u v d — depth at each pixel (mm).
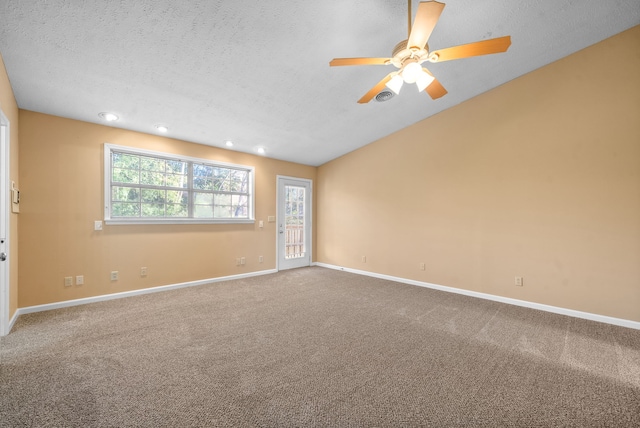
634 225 2654
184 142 4203
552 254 3100
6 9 1839
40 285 3068
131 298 3564
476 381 1795
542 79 3170
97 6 1868
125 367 1942
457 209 3883
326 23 2219
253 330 2596
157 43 2250
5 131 2420
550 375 1859
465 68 3125
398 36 2438
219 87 2955
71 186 3262
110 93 2871
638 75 2646
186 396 1631
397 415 1481
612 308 2750
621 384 1758
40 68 2422
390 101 3646
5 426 1381
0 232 2396
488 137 3590
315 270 5492
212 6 1957
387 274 4750
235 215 4840
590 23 2564
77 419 1436
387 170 4766
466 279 3785
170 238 4023
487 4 2244
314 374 1873
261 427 1395
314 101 3439
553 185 3098
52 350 2182
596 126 2848
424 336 2477
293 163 5688
